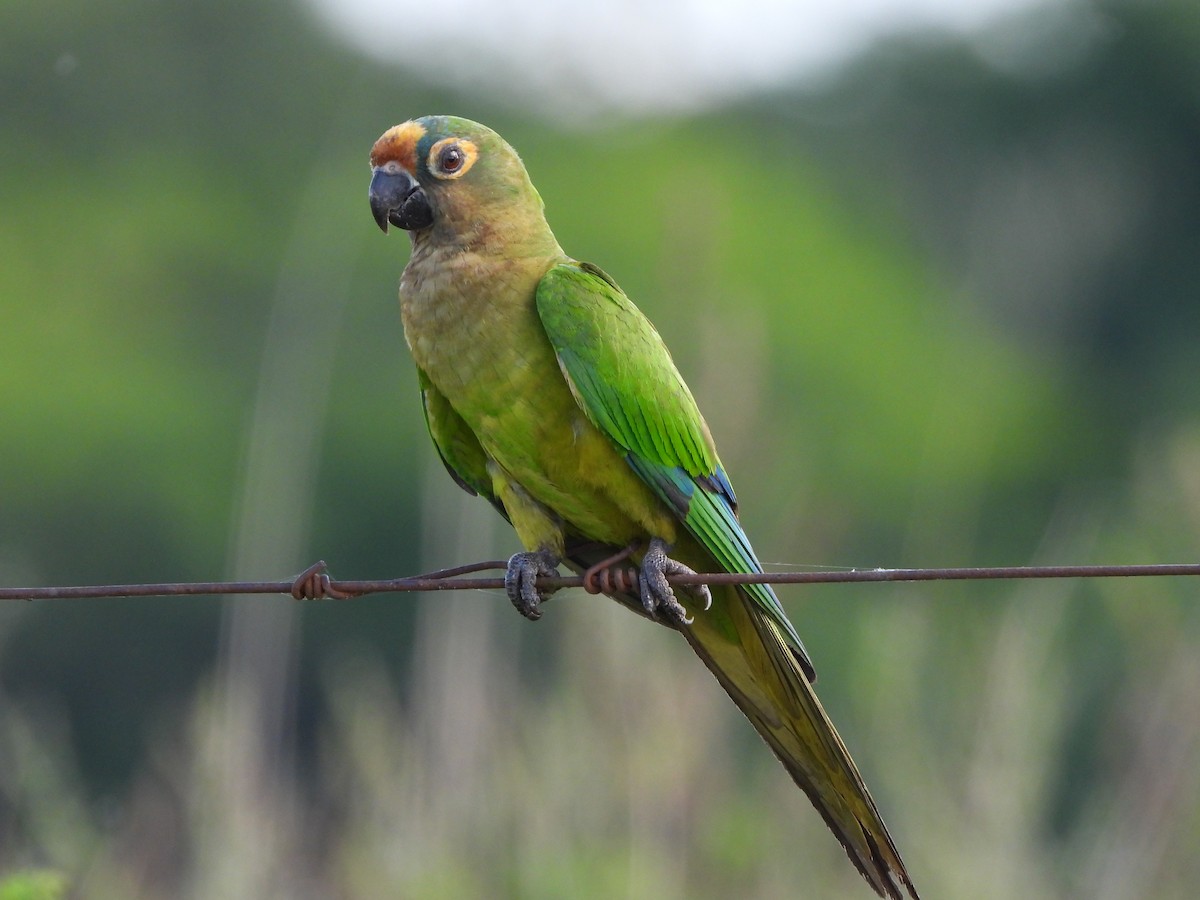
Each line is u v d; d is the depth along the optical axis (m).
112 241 26.69
